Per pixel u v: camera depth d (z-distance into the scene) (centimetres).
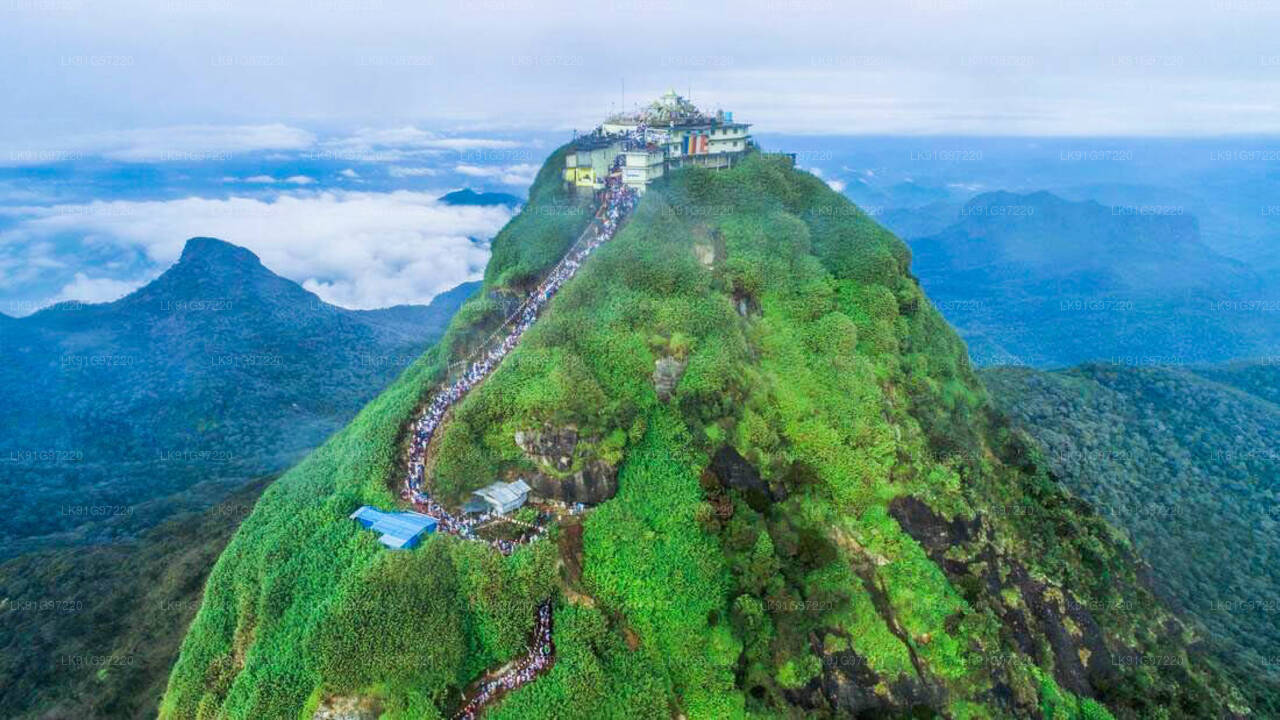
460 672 6675
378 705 6456
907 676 8081
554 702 6569
